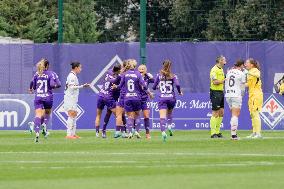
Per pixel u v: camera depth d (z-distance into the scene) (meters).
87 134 76.50
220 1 128.12
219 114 68.62
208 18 129.38
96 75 88.81
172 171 39.06
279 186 33.06
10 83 88.75
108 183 34.19
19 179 35.97
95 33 147.88
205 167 40.94
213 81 67.81
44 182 34.69
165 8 135.00
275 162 43.75
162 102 68.56
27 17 151.50
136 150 53.47
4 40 101.44
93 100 84.44
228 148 55.12
